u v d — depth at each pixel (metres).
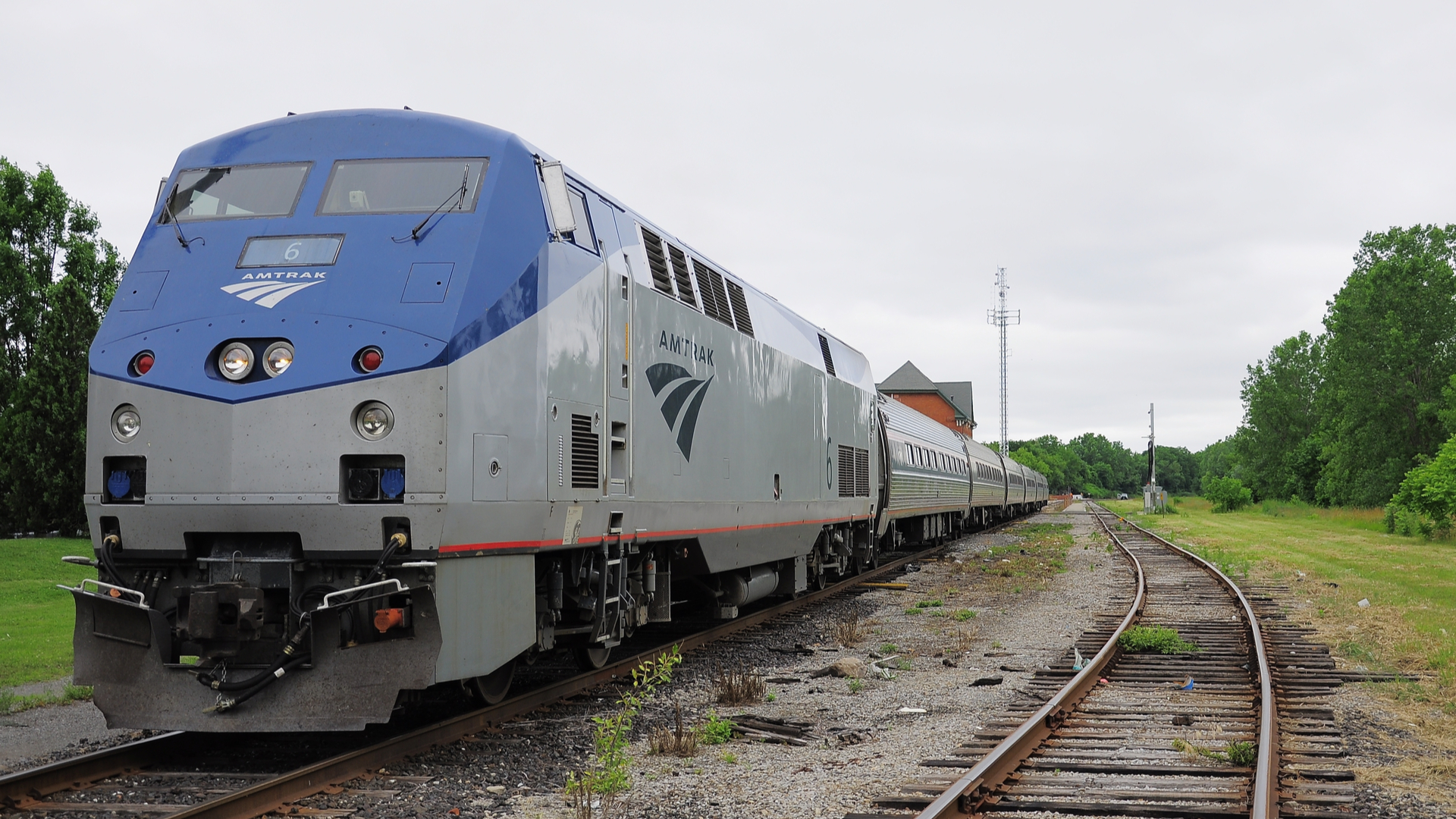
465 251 6.78
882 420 21.78
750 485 12.31
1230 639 12.72
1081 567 24.44
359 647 6.42
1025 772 6.55
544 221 7.62
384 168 7.29
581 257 8.13
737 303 12.49
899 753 7.20
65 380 27.03
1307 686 9.66
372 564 6.39
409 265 6.70
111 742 7.32
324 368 6.30
